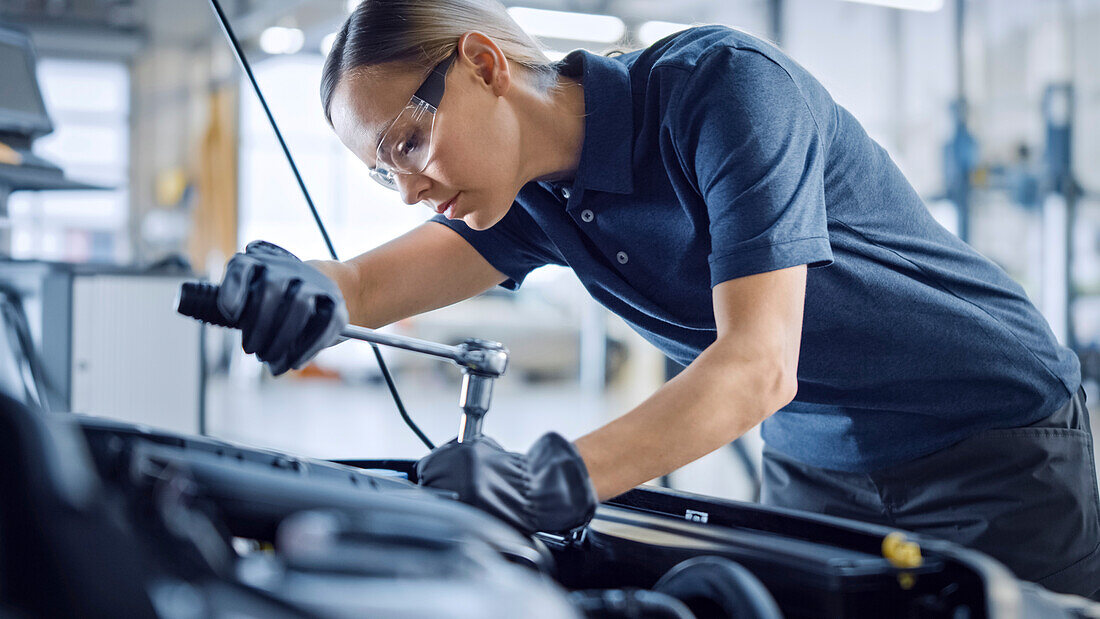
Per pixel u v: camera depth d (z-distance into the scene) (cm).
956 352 104
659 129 93
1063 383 111
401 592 36
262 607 36
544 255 120
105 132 994
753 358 74
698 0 754
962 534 109
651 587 65
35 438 41
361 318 108
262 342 77
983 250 764
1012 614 50
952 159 761
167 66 995
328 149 985
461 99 88
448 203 94
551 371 843
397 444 550
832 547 60
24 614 39
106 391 248
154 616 38
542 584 45
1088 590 110
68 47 970
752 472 310
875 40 823
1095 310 737
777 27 799
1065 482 108
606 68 98
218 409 667
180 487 47
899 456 111
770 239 78
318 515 44
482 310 839
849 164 99
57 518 39
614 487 68
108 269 248
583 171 98
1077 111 771
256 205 980
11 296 246
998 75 812
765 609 50
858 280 99
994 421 108
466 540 42
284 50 957
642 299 107
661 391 73
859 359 104
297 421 625
